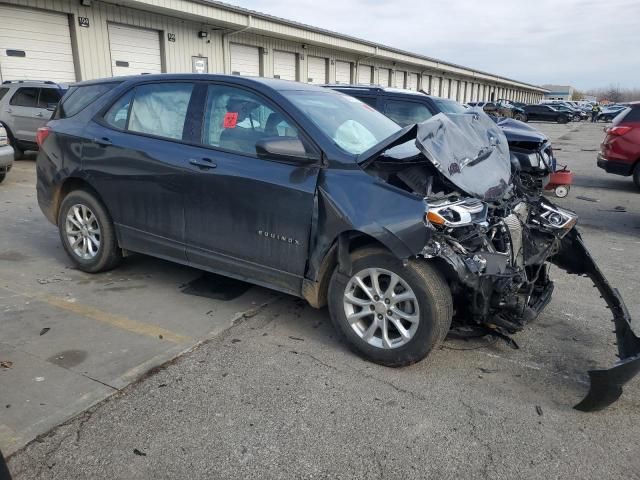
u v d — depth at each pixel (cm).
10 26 1446
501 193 374
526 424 298
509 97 8369
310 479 251
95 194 488
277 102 393
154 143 439
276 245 381
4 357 349
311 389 325
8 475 185
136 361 351
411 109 874
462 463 265
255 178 380
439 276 333
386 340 349
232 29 2108
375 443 278
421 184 353
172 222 435
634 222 818
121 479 247
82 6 1593
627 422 303
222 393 318
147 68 1852
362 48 2991
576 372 356
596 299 488
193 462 260
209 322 413
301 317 427
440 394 324
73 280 492
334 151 362
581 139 2627
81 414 292
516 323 354
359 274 351
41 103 1246
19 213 750
